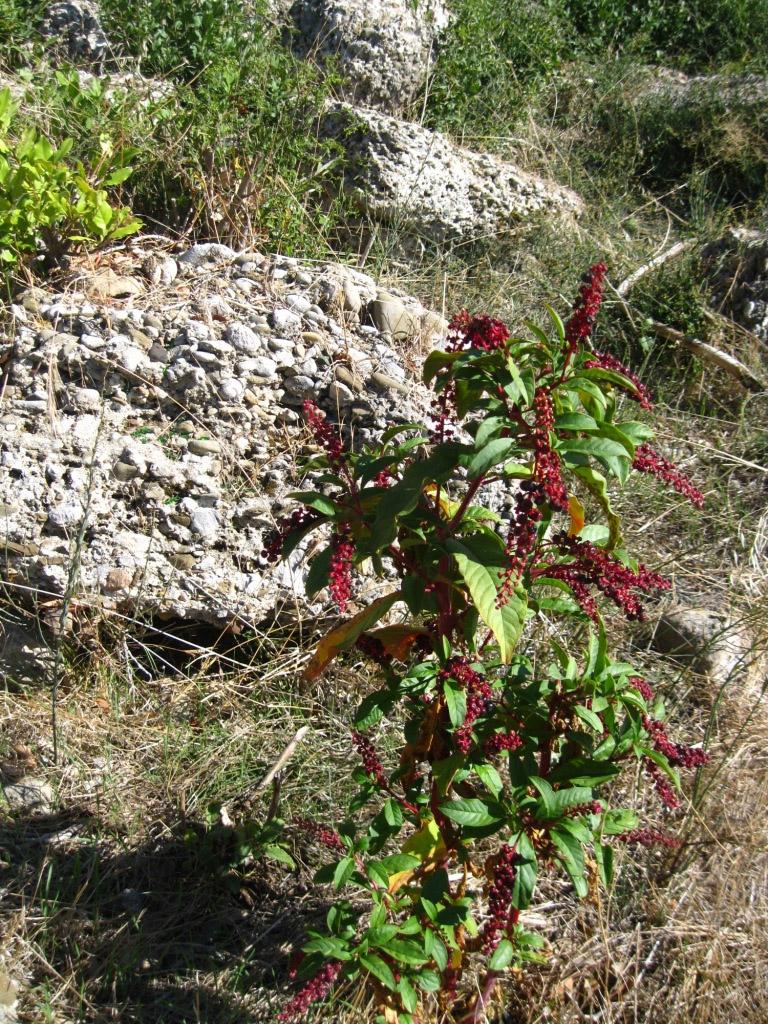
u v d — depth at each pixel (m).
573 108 5.37
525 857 1.58
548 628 2.54
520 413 1.56
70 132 3.20
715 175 5.07
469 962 1.87
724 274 4.18
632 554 2.98
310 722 2.35
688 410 3.78
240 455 2.53
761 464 3.49
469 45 4.80
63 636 2.31
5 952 1.82
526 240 4.32
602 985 1.96
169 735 2.28
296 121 3.94
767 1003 1.94
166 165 3.21
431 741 1.78
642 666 2.65
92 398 2.45
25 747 2.21
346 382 2.63
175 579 2.37
